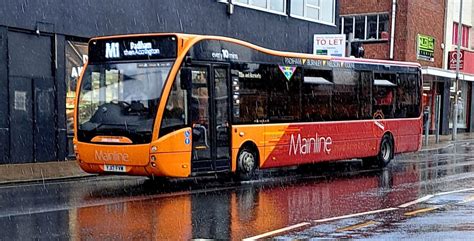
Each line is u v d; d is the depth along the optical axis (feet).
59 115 61.26
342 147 57.00
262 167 49.42
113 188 44.47
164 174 41.75
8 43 57.06
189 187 45.11
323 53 84.79
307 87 53.47
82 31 62.49
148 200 38.60
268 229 29.91
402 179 51.34
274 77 50.42
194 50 43.52
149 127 41.42
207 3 75.92
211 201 38.47
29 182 48.16
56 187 45.11
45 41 60.08
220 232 29.09
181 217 32.81
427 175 54.44
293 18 89.20
